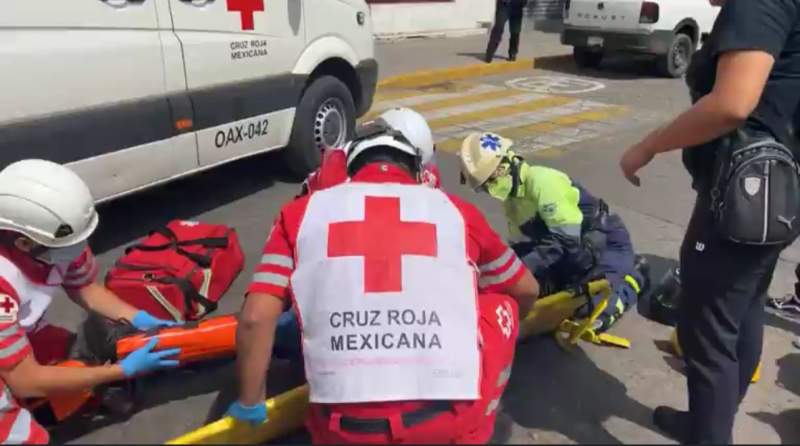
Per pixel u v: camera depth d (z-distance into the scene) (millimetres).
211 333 2975
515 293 2611
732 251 2438
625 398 3189
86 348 3133
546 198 3424
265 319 2240
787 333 3822
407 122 3396
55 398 2797
